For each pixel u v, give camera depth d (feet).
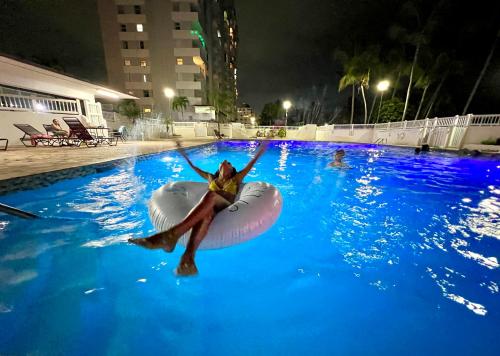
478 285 7.20
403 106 76.33
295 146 53.88
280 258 8.75
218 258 8.68
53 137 30.40
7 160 19.88
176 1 112.16
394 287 7.18
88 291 6.88
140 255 8.73
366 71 79.56
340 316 6.18
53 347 5.12
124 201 14.11
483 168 25.43
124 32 115.85
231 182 8.62
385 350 5.24
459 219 12.03
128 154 24.99
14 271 7.59
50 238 9.68
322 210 13.28
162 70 119.34
